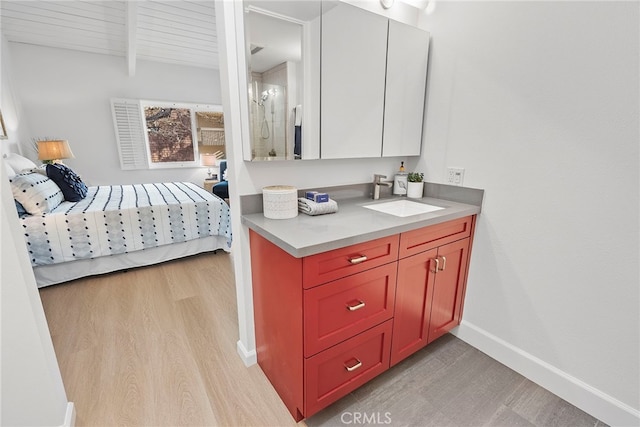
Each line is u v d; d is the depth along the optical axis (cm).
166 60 490
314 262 111
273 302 136
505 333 166
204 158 552
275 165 153
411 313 154
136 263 286
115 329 198
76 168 464
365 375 142
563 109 130
